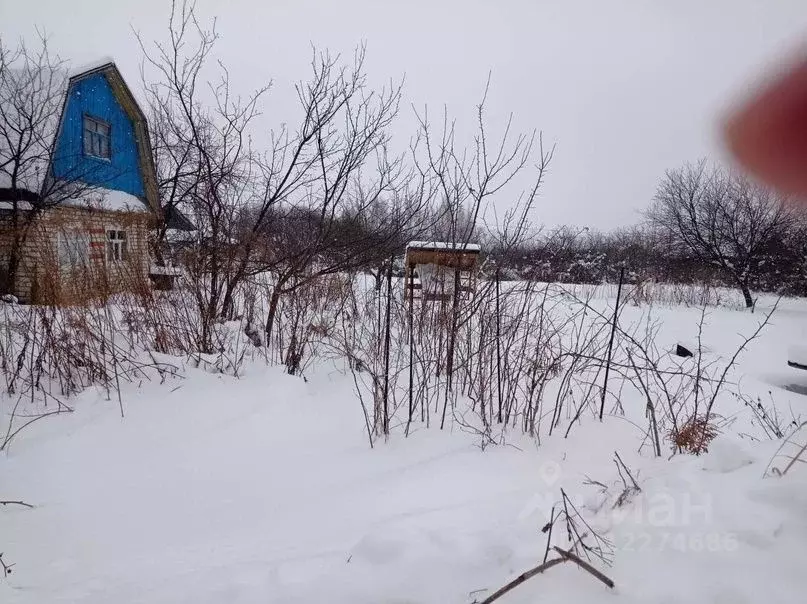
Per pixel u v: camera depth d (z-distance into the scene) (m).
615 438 4.11
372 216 6.69
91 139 13.73
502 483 3.23
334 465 3.63
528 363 4.62
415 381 5.23
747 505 2.44
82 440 3.84
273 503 3.09
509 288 5.04
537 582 2.09
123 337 5.55
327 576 2.21
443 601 2.06
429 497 3.07
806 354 6.26
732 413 5.00
